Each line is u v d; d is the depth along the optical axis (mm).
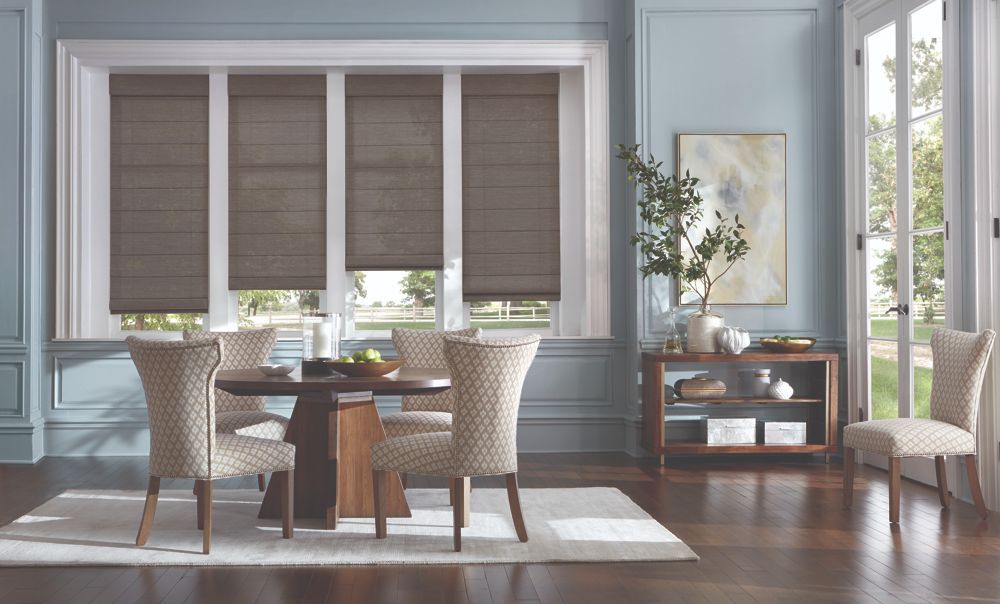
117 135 6031
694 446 5402
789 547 3584
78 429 5781
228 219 6062
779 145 5770
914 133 4930
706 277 5504
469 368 3432
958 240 4430
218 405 4730
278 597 2973
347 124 6105
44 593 3014
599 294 6008
